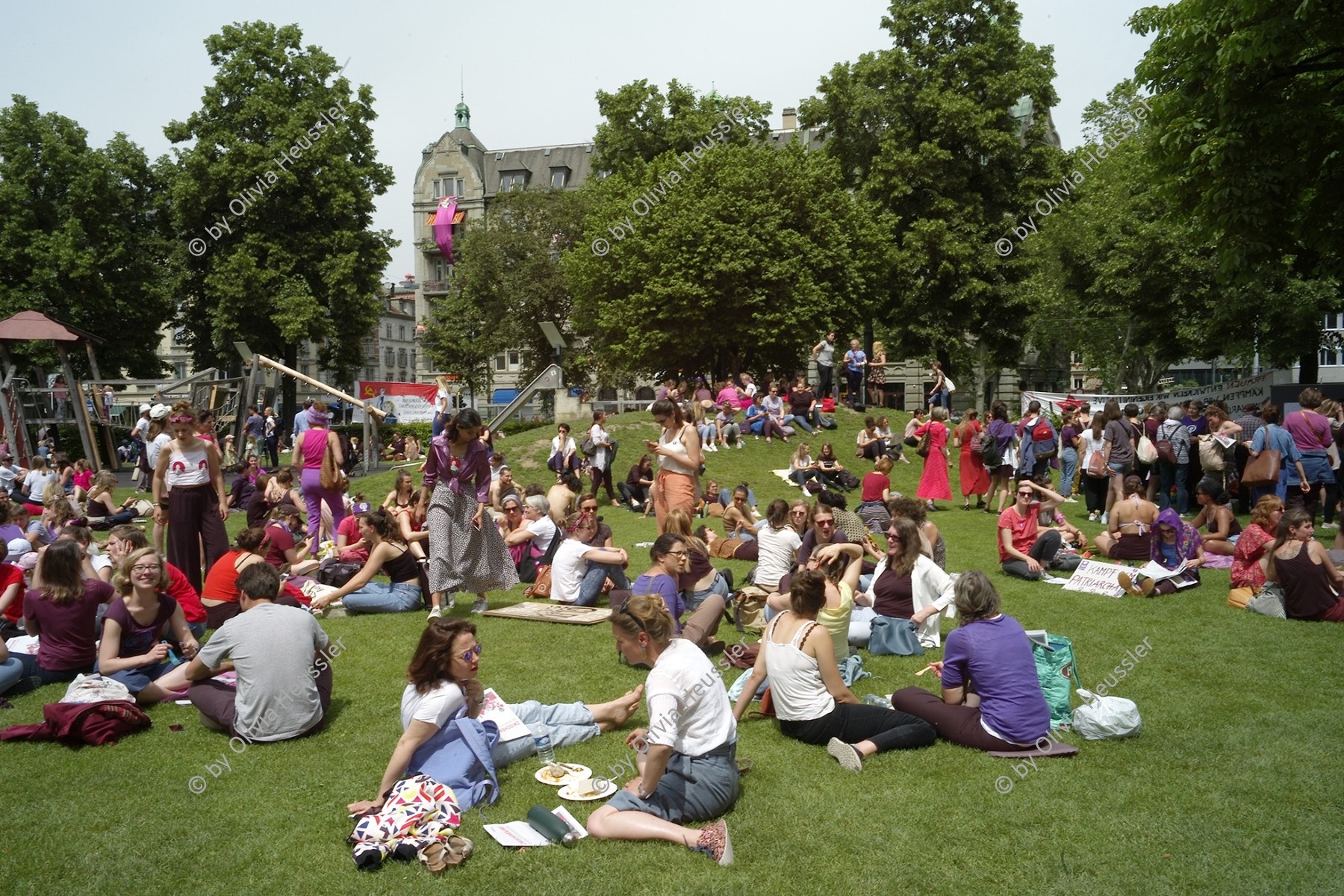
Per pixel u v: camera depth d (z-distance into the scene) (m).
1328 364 49.81
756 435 24.97
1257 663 7.75
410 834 4.57
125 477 26.47
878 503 13.62
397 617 9.48
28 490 19.09
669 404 10.41
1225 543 12.35
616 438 24.30
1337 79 14.12
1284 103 14.24
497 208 53.91
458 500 9.15
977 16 37.88
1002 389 54.12
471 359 54.56
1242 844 4.64
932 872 4.41
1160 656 7.99
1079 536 13.17
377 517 9.80
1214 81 14.70
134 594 7.02
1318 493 14.41
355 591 9.80
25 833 4.81
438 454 9.08
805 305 32.97
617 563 10.01
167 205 41.75
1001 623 6.03
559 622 9.13
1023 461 18.27
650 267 34.41
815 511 9.91
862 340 44.78
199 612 8.16
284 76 40.62
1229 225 14.65
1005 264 37.59
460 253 54.28
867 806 5.09
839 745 5.69
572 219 51.31
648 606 5.04
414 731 5.07
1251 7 13.20
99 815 5.03
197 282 41.31
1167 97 15.60
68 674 7.38
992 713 5.87
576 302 42.38
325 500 13.48
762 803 5.14
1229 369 50.78
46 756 5.87
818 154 36.47
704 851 4.56
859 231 35.44
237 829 4.87
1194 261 33.38
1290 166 13.95
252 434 26.84
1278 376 43.28
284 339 38.00
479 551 9.30
